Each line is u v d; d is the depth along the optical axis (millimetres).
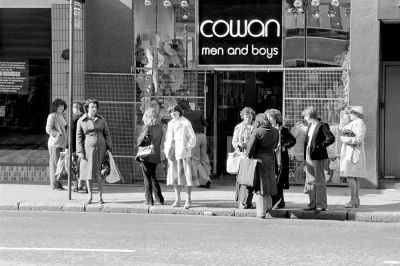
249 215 15445
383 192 18484
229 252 10742
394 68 19906
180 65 20172
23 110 20562
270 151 14969
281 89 20281
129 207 15859
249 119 16344
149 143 16000
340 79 19344
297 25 19609
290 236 12453
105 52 20203
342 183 19375
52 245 11148
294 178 19609
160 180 20109
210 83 20594
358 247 11359
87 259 10047
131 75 20125
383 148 19922
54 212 15781
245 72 20469
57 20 20359
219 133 20781
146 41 20250
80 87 20250
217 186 19859
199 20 20047
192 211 15633
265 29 19766
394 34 19750
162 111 20250
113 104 20219
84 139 16172
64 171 17922
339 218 15164
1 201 16531
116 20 20125
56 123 18656
